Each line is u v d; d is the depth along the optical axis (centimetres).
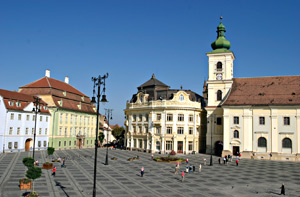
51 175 4291
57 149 9269
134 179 4150
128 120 9669
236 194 3378
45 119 8931
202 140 9006
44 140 8856
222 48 8588
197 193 3381
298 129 6838
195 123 8612
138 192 3366
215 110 8262
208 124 8306
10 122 7631
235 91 7975
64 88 10356
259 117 7238
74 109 10188
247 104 7312
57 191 3319
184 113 8469
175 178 4306
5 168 4819
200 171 4941
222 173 4838
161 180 4125
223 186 3797
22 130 8025
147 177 4334
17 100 7956
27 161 4159
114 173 4619
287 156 6856
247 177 4484
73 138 10169
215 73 8481
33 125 8438
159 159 6406
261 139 7175
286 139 6956
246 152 7231
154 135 8612
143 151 8888
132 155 7688
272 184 3975
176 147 8331
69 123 9944
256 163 6266
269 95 7450
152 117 8706
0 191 3238
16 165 5197
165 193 3344
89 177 4212
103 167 5259
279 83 7738
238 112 7425
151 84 9244
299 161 6706
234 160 6762
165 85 9319
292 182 4134
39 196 3041
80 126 10669
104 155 7556
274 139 7025
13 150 7719
